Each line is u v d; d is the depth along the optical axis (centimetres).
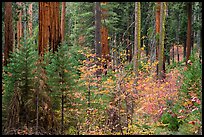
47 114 782
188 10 2106
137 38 1376
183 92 1047
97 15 1541
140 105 1022
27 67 780
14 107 762
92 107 913
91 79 943
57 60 794
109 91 907
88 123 856
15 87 771
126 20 2822
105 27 1948
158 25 1983
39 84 784
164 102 1051
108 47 2028
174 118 1001
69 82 800
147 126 973
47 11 1145
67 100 812
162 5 1677
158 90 1021
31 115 773
